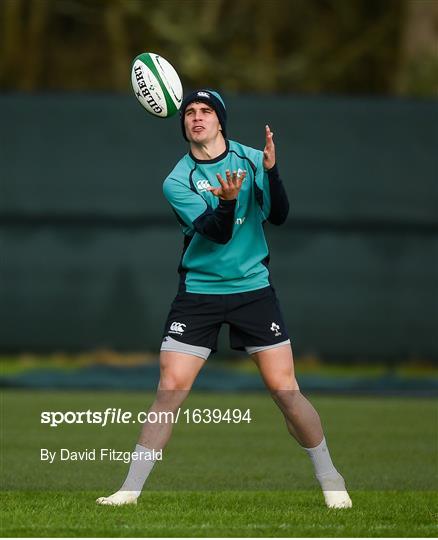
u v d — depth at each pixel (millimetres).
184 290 23516
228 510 23266
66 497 25000
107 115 62812
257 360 23672
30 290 62156
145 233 62531
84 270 62281
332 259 63000
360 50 95812
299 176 63188
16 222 62344
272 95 63281
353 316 62969
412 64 93312
